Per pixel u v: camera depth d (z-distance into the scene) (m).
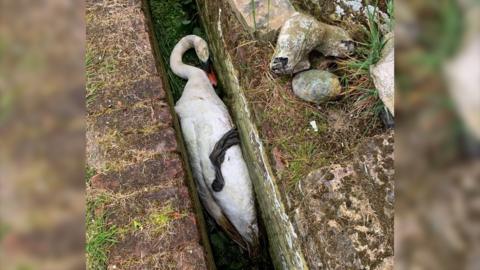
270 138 1.93
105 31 2.32
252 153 2.15
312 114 1.93
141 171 1.93
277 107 1.96
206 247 1.93
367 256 1.51
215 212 2.35
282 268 2.14
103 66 2.22
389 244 1.51
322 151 1.87
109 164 1.95
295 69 1.96
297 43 1.88
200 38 2.76
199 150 2.36
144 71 2.21
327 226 1.60
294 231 1.72
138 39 2.30
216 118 2.40
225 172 2.29
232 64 2.19
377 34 1.86
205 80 2.62
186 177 1.97
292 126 1.93
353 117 1.91
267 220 2.21
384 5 2.05
